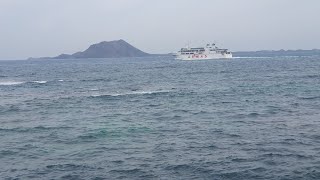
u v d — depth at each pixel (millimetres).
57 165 22172
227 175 19859
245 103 46531
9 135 30984
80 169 21344
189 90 64000
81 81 91375
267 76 88750
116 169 21219
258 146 25281
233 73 103688
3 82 94562
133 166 21688
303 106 42656
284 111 39625
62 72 140625
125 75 110250
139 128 32562
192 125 33469
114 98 55750
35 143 27734
